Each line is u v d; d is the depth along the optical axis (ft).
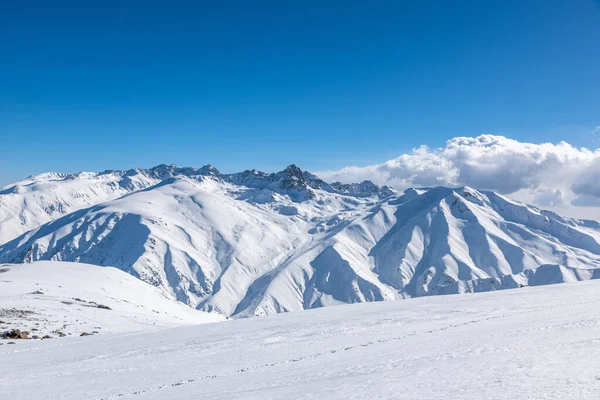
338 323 119.65
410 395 34.58
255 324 141.69
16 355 116.67
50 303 242.78
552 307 105.50
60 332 177.78
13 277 335.47
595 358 37.45
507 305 122.62
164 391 59.88
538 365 37.78
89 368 86.99
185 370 75.05
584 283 186.50
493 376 36.35
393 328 100.17
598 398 25.80
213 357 85.81
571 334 54.75
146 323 228.02
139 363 87.45
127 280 419.33
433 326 95.55
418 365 50.14
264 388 51.96
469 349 55.36
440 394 33.22
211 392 54.34
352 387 42.47
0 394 68.74
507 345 53.36
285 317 156.97
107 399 58.75
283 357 77.10
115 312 248.32
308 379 53.83
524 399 27.94
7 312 207.72
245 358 80.74
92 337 151.53
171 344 112.37
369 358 63.05
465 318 104.53
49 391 68.03
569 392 28.04
